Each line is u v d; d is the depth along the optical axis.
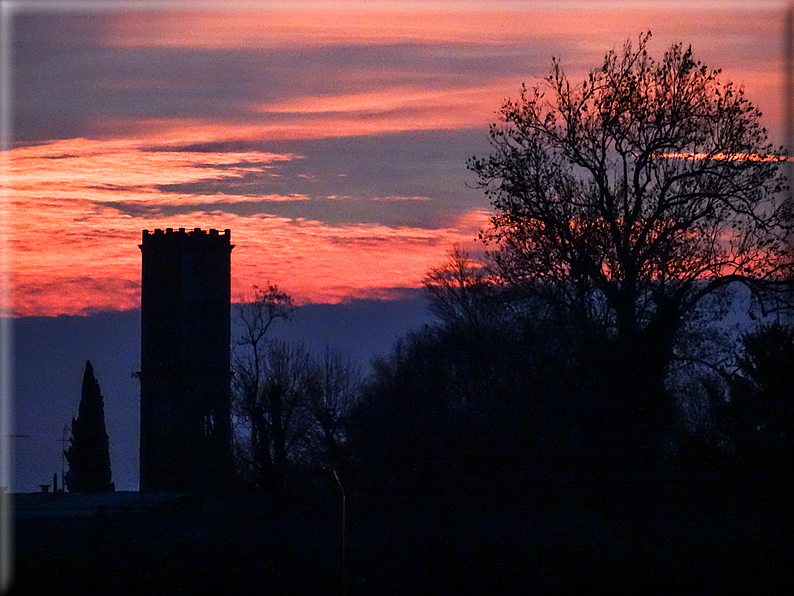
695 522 163.12
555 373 174.25
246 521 186.00
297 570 138.12
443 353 183.00
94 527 179.00
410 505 170.38
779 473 167.62
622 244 189.75
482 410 175.62
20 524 184.88
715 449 171.75
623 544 150.50
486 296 192.50
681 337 180.88
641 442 169.62
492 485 169.62
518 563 140.75
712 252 189.88
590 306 188.75
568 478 168.38
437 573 136.38
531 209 189.88
